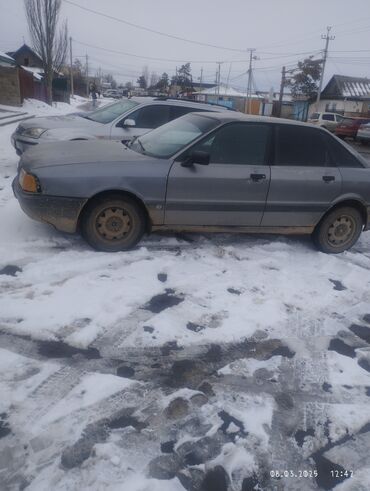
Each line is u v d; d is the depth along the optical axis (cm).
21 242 458
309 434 256
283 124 487
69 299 361
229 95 6369
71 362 291
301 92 5453
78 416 247
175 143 470
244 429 254
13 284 376
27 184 425
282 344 338
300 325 366
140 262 439
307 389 292
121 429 243
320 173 494
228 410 266
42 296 361
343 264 498
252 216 483
